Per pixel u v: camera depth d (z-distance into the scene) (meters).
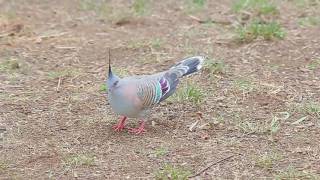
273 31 14.80
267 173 9.27
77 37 15.22
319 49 14.15
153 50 14.26
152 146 10.04
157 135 10.41
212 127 10.67
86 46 14.62
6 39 14.97
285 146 10.03
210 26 15.90
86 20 16.56
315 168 9.36
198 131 10.55
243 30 14.95
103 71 13.16
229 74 12.86
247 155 9.76
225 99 11.72
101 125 10.79
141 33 15.49
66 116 11.12
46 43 14.80
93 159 9.65
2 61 13.66
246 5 17.09
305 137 10.32
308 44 14.47
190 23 16.22
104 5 17.73
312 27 15.68
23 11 17.20
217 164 9.51
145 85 10.08
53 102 11.69
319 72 12.93
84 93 12.08
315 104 11.39
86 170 9.38
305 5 17.42
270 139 10.24
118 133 10.49
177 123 10.84
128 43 14.66
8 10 17.20
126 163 9.55
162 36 15.23
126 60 13.77
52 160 9.66
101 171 9.34
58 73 12.99
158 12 17.17
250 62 13.49
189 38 15.05
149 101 10.11
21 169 9.42
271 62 13.48
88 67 13.38
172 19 16.58
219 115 11.09
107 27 16.00
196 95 11.65
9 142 10.20
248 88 12.14
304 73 12.90
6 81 12.65
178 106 11.43
